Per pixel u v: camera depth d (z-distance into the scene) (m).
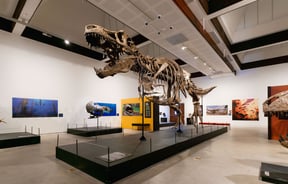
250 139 6.36
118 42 2.99
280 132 6.14
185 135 5.52
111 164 2.56
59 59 8.07
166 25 5.57
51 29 7.25
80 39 8.36
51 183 2.49
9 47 6.61
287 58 10.27
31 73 7.13
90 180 2.58
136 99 9.53
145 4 4.52
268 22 7.61
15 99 6.66
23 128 6.82
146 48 10.73
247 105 11.73
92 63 9.44
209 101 13.48
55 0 6.65
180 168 3.16
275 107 3.27
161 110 13.98
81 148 3.62
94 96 9.40
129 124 9.79
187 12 5.05
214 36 7.21
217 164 3.40
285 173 2.76
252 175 2.85
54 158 3.73
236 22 7.93
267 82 11.09
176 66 5.10
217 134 7.20
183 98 14.75
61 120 7.96
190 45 7.18
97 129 7.35
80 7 7.43
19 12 5.41
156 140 4.57
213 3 5.14
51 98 7.69
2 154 4.06
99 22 8.34
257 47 8.05
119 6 4.61
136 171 2.92
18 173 2.87
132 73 11.74
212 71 11.64
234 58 9.81
